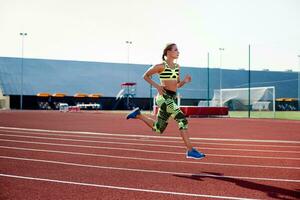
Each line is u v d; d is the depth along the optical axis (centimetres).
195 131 1323
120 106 5028
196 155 544
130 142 901
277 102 5225
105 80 5416
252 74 5919
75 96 4856
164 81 562
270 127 1585
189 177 485
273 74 6034
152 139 979
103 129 1336
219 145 862
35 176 484
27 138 975
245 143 908
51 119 2058
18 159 625
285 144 888
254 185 438
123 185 435
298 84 5688
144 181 458
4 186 426
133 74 5622
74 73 5412
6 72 5028
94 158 640
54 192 399
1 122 1691
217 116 2994
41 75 5188
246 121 2194
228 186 433
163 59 575
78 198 374
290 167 561
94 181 455
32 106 4797
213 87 5475
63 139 958
